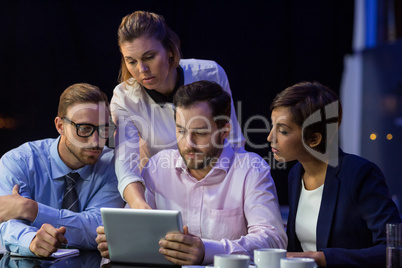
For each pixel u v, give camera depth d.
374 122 6.19
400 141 6.09
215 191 2.19
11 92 5.37
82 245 2.32
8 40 5.31
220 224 2.16
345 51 5.87
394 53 6.09
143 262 1.87
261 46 5.73
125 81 2.65
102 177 2.47
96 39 5.34
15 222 2.20
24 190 2.39
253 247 1.93
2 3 5.28
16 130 5.39
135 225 1.80
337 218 1.98
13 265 1.90
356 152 6.24
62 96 2.40
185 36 5.57
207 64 2.78
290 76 5.81
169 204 2.25
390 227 1.69
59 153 2.44
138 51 2.40
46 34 5.32
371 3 6.11
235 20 5.66
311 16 5.81
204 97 2.05
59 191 2.46
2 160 2.44
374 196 1.92
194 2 5.57
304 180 2.14
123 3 5.34
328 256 1.83
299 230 2.11
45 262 1.97
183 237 1.78
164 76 2.48
